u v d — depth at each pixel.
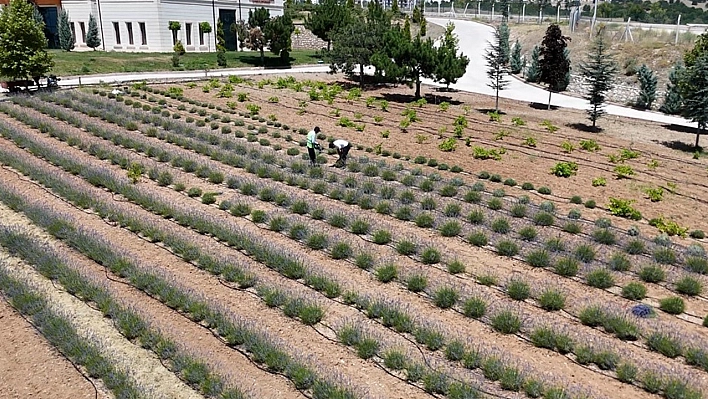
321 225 11.38
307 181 13.63
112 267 9.38
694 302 8.55
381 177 14.55
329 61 31.94
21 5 23.97
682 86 20.08
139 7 40.03
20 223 11.20
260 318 8.12
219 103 24.09
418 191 13.52
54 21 43.34
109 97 23.23
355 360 7.21
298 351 7.35
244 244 10.19
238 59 40.12
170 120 19.58
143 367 7.07
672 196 13.87
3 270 9.18
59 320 7.82
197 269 9.58
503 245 10.16
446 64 26.30
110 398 6.58
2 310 8.34
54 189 12.86
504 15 53.66
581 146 18.84
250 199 12.72
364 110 24.28
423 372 6.82
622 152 17.78
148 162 15.03
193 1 41.88
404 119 22.41
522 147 18.52
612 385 6.65
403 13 61.44
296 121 21.17
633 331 7.56
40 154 15.34
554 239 10.48
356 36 30.94
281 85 29.14
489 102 28.33
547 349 7.40
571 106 27.86
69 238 10.32
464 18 65.00
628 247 10.37
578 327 7.86
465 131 20.67
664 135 22.05
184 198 12.66
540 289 8.82
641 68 27.83
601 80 22.34
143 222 11.07
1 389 6.70
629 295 8.63
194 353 7.28
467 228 11.24
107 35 41.91
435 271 9.49
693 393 6.27
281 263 9.48
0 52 23.44
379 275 9.20
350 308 8.43
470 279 9.22
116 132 17.72
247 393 6.54
